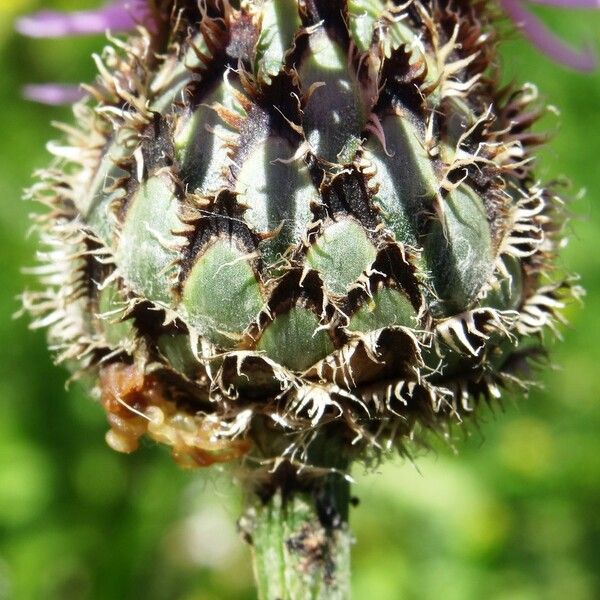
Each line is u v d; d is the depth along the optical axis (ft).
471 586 0.28
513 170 0.15
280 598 0.17
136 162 0.15
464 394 0.15
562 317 0.16
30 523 0.28
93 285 0.15
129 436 0.15
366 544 0.28
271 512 0.17
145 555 0.28
